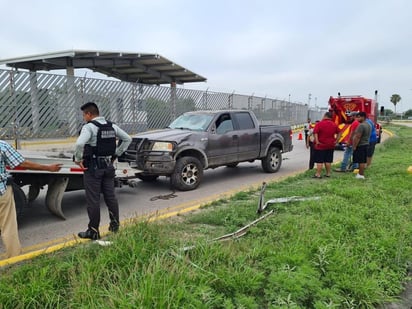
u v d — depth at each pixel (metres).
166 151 7.28
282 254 3.69
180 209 6.15
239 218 5.18
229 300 2.84
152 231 4.00
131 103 14.33
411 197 6.39
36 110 11.20
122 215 5.86
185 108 17.27
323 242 4.02
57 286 3.09
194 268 3.25
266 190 7.34
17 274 3.23
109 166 4.50
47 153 6.68
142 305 2.62
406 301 3.21
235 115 9.16
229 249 3.73
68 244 4.18
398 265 3.75
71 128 12.20
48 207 5.68
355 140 8.41
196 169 7.90
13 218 3.86
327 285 3.27
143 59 17.47
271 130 10.03
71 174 5.53
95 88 12.88
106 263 3.33
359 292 3.13
